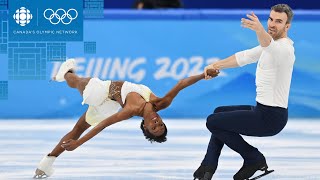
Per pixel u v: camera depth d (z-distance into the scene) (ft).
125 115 73.51
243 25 67.31
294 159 90.58
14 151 95.40
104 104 78.79
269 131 71.31
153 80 127.95
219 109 75.36
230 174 80.64
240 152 72.59
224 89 128.06
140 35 127.75
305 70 128.26
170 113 128.88
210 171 72.90
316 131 115.34
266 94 70.54
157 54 127.85
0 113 127.65
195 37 128.06
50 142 103.09
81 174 79.71
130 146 100.22
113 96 77.87
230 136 72.18
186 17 127.95
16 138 106.73
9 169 82.84
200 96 128.47
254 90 128.06
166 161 88.53
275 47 68.59
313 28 128.26
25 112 127.65
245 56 73.10
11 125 120.06
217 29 128.16
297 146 101.30
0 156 91.50
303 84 128.57
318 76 128.26
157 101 74.43
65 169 82.94
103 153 94.27
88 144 101.86
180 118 128.67
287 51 69.46
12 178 77.56
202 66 128.26
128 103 74.54
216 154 73.61
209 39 128.16
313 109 128.98
